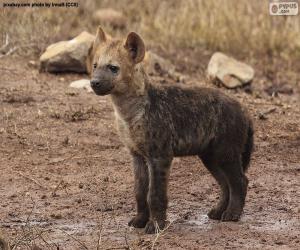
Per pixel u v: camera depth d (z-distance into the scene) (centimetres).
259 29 2948
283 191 1755
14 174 1841
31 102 2234
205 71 2648
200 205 1683
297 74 2722
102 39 1564
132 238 1478
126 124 1537
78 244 1444
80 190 1764
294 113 2278
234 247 1421
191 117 1555
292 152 1984
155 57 2538
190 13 3044
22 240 1425
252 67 2764
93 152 1973
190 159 1936
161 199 1513
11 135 2038
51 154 1953
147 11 3222
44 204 1681
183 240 1455
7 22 2664
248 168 1802
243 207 1609
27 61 2577
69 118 2144
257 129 2123
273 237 1482
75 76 2486
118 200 1712
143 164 1561
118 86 1515
